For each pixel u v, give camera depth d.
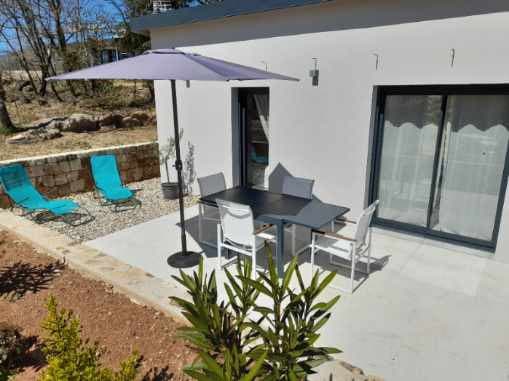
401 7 4.75
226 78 3.51
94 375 2.22
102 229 5.93
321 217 4.17
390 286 4.18
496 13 4.15
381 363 3.04
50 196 7.36
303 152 6.09
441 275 4.42
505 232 4.62
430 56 4.66
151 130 12.07
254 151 7.24
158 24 6.89
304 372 2.21
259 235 4.44
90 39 16.47
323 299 3.92
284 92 6.04
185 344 3.01
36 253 4.75
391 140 5.50
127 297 3.74
